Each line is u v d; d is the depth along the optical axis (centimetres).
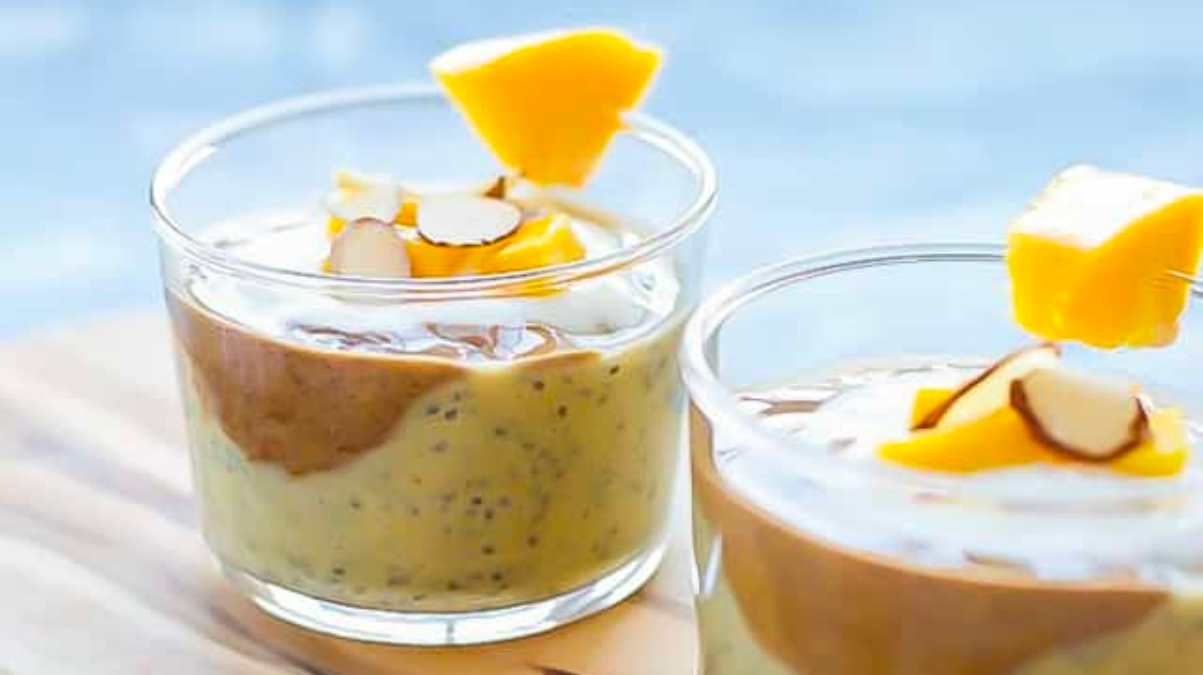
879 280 46
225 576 49
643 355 47
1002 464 41
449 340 46
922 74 80
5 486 52
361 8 81
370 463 46
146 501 51
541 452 46
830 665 41
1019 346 46
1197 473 41
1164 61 80
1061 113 79
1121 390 41
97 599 48
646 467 48
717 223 74
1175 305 43
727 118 80
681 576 49
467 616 47
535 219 49
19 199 79
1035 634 40
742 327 45
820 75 80
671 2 80
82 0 81
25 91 80
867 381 44
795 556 41
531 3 80
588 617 48
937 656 40
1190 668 40
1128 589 39
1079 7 80
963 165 78
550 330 46
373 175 52
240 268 46
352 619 47
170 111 80
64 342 56
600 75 49
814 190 77
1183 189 43
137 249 78
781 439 41
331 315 46
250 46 81
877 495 40
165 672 46
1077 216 43
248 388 46
